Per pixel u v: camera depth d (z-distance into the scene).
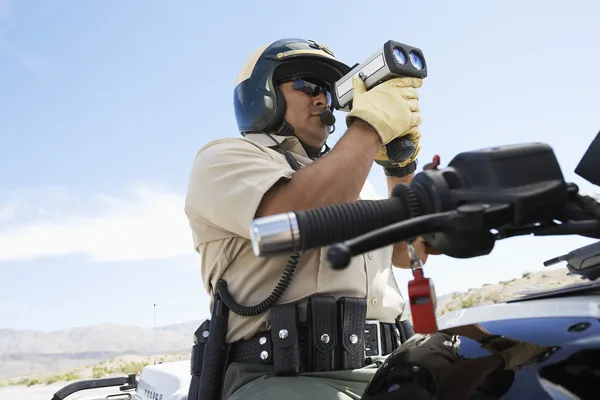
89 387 2.55
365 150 1.69
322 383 1.59
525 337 0.98
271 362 1.67
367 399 1.18
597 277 1.18
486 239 0.86
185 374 2.22
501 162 0.82
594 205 0.87
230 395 1.67
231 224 1.70
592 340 0.89
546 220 0.86
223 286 1.78
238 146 1.79
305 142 2.16
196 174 1.82
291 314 1.64
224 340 1.74
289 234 0.79
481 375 0.99
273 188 1.68
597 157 1.02
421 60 1.79
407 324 2.00
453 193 0.84
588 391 0.86
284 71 2.12
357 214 0.82
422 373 1.09
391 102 1.71
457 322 1.14
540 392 0.90
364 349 1.73
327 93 2.18
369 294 1.83
